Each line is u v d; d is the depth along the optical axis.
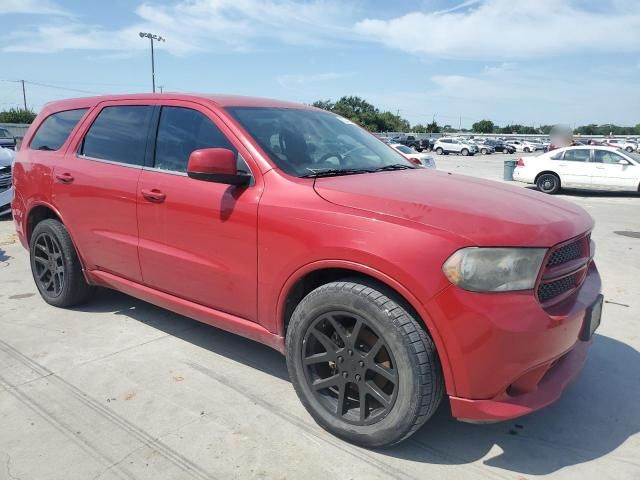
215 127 3.24
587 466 2.56
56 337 3.92
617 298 5.06
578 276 2.72
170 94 3.65
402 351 2.37
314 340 2.74
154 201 3.37
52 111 4.53
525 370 2.32
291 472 2.46
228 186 3.04
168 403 3.04
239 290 3.02
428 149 53.50
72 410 2.95
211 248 3.09
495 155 49.88
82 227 3.97
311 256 2.61
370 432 2.55
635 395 3.24
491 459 2.59
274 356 3.67
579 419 2.97
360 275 2.60
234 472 2.46
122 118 3.85
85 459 2.53
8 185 8.16
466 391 2.33
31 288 5.07
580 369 2.71
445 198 2.65
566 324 2.41
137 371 3.41
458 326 2.26
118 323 4.20
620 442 2.76
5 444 2.64
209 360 3.59
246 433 2.76
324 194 2.71
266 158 2.99
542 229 2.41
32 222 4.55
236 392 3.17
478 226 2.35
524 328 2.26
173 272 3.36
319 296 2.61
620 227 9.20
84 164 3.94
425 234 2.33
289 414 2.95
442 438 2.76
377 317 2.42
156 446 2.64
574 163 15.26
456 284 2.26
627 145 51.75
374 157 3.62
